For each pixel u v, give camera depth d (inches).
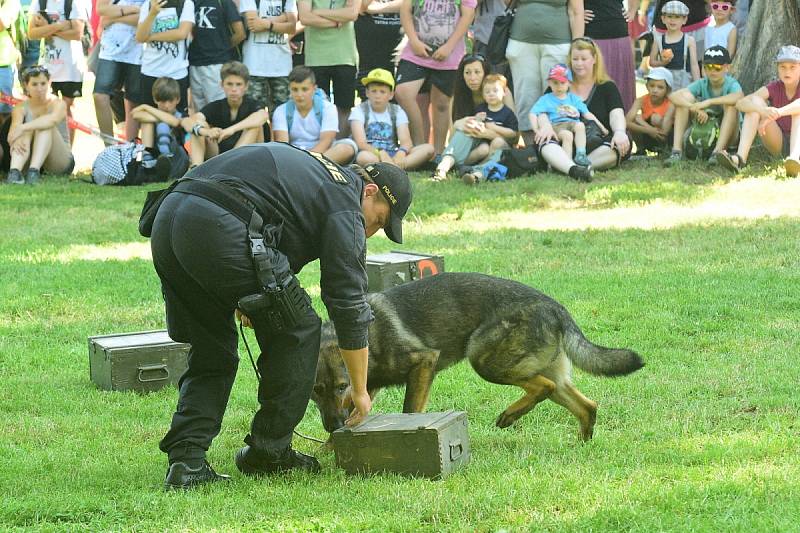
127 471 237.0
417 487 217.5
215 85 669.3
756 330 352.2
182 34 655.8
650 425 267.9
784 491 205.3
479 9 708.0
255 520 202.5
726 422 266.4
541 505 204.4
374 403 302.0
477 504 205.3
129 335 327.3
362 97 724.0
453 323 263.1
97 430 273.3
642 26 826.8
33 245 513.7
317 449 257.9
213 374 226.7
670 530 186.4
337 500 212.8
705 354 331.9
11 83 675.4
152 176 657.6
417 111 675.4
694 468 225.5
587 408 260.5
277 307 211.9
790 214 536.4
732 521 188.5
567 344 259.4
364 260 217.3
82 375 329.7
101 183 654.5
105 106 693.9
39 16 698.8
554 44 658.8
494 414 286.8
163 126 653.9
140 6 683.4
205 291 214.7
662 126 676.7
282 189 212.5
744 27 753.0
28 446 259.0
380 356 255.8
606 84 655.1
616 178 633.0
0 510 205.0
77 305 406.6
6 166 676.1
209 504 210.4
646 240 499.2
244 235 208.4
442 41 666.8
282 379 221.6
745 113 625.6
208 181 211.0
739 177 616.7
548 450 252.5
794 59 610.5
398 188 225.9
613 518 193.0
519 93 674.8
